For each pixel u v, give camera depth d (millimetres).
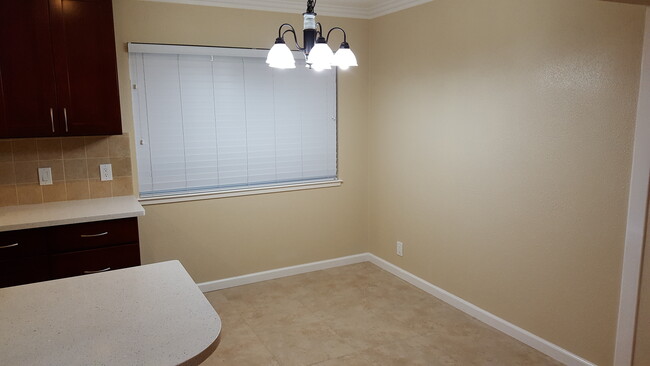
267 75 3812
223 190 3766
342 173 4289
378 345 2941
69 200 3217
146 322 1437
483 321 3225
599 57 2344
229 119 3713
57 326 1408
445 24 3305
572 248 2578
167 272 1886
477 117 3111
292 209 4098
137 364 1197
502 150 2947
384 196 4207
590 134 2424
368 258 4523
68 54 2846
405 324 3217
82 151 3219
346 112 4211
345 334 3086
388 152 4086
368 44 4199
